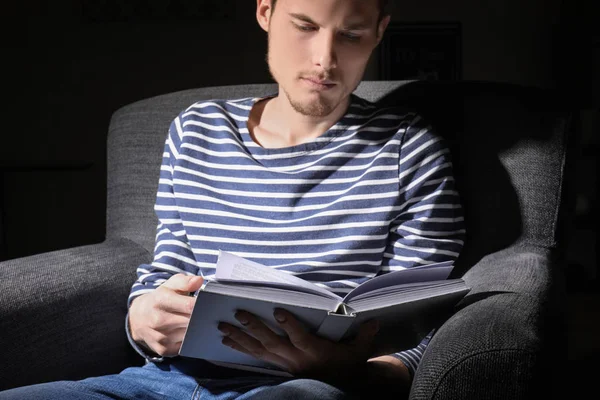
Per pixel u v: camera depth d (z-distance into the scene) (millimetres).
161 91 3975
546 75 3836
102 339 1266
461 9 3846
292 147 1222
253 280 970
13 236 4000
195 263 1224
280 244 1169
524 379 811
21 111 3982
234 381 1038
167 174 1278
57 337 1186
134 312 1117
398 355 1052
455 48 3846
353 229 1165
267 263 1169
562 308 1048
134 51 3951
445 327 915
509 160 1325
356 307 909
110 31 3947
